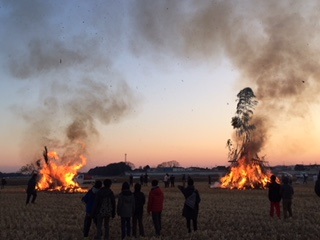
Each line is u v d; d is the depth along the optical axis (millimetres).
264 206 24859
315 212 21094
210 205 25469
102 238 14367
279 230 15555
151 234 15227
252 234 14500
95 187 14625
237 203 26938
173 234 15148
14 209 23422
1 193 40969
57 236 14523
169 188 48688
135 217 14734
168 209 23297
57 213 21484
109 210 13859
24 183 80188
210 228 16391
